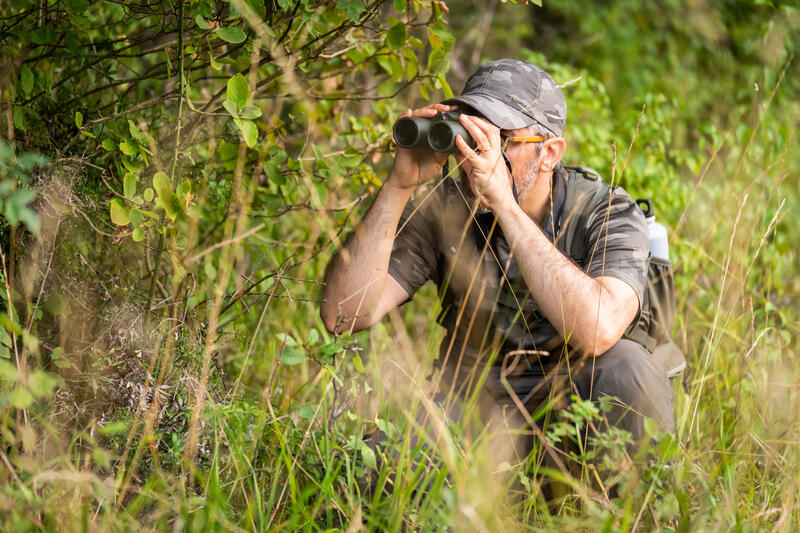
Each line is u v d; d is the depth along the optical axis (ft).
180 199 9.64
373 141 13.97
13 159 9.23
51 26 11.04
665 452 9.12
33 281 9.71
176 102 12.73
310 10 10.82
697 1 32.27
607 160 19.54
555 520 9.15
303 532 9.07
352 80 15.76
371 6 11.52
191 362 10.34
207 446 9.84
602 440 9.27
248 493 9.72
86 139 11.85
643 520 9.20
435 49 11.87
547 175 11.32
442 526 8.77
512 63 11.43
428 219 11.82
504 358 11.24
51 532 7.91
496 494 9.12
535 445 10.30
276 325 13.05
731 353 13.58
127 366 9.98
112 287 10.81
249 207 12.41
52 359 9.62
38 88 11.24
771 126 20.54
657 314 11.45
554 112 11.35
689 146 25.90
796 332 15.17
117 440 9.52
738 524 9.01
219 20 10.81
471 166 10.59
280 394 11.78
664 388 10.50
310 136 13.85
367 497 9.97
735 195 16.49
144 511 9.09
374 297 11.37
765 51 21.93
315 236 12.11
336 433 10.49
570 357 11.09
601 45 34.50
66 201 10.04
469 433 10.47
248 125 9.56
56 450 9.31
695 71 32.68
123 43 13.48
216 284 12.46
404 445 9.37
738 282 14.07
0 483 8.13
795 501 9.96
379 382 10.53
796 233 19.07
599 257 10.89
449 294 11.73
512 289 11.16
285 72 11.23
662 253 11.70
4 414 8.70
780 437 11.69
